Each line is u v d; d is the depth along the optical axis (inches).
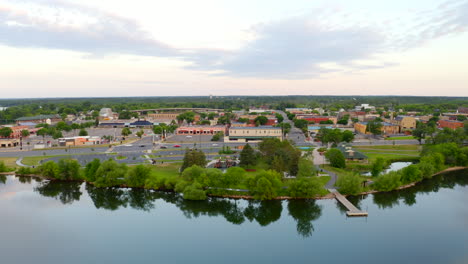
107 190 5108.3
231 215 4288.9
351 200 4581.7
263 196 4458.7
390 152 7647.6
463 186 5255.9
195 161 5418.3
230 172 4793.3
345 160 6382.9
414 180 5255.9
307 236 3624.5
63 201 4702.3
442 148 6520.7
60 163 5546.3
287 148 5920.3
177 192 4842.5
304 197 4544.8
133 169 5039.4
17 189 5187.0
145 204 4630.9
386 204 4480.8
